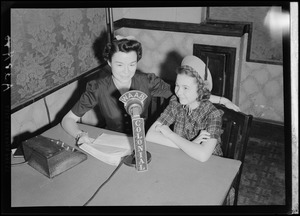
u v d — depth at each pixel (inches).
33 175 48.4
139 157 47.5
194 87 52.1
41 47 68.2
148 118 69.6
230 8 87.0
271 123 92.3
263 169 79.7
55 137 57.8
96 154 51.8
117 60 59.1
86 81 81.9
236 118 53.4
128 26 88.9
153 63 91.4
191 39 85.6
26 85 67.0
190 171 48.1
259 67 91.3
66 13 72.0
